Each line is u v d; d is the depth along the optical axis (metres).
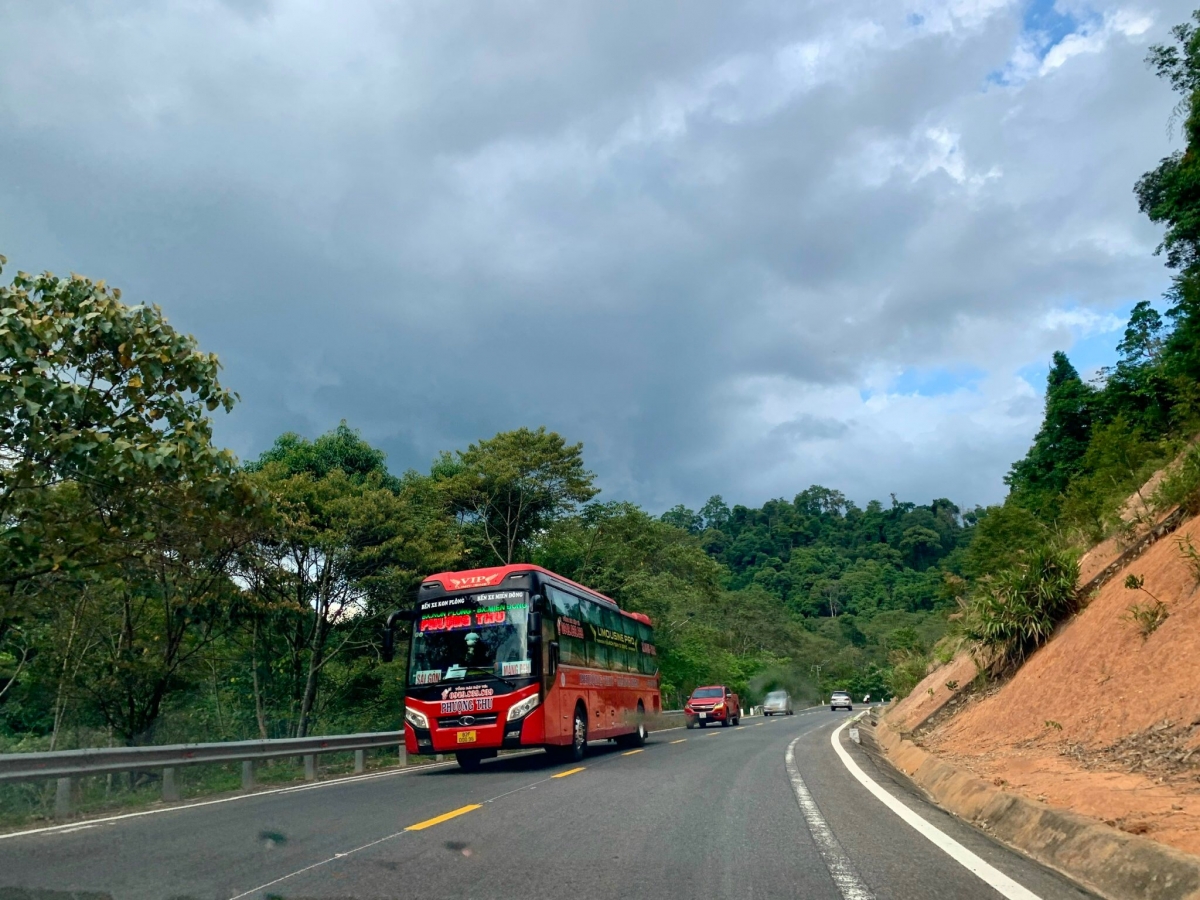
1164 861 5.25
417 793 11.40
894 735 18.89
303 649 23.88
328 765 18.78
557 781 12.36
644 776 12.83
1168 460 16.62
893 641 65.25
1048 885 5.71
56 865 6.69
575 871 6.27
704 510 173.75
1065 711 11.10
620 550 38.81
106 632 18.84
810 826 8.09
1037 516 36.31
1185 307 23.78
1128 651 10.80
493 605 15.36
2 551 11.39
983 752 11.66
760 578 133.50
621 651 21.14
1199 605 10.12
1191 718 8.53
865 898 5.43
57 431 11.62
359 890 5.74
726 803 9.71
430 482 30.66
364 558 21.86
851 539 153.50
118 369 12.14
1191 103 22.83
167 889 5.82
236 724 23.39
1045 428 39.97
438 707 14.77
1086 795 7.39
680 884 5.87
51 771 9.90
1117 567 14.38
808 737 22.97
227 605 19.61
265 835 8.00
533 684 14.69
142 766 11.12
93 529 12.17
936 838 7.44
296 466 28.55
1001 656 15.76
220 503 13.12
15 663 18.48
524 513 37.19
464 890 5.73
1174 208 24.41
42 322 10.74
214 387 12.95
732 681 64.00
